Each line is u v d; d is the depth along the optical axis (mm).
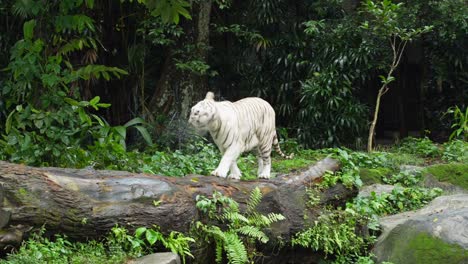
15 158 8219
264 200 7234
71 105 8906
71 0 9180
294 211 7422
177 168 9594
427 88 16828
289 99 16297
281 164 12023
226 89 16859
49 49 9508
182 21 16047
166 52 16484
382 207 9164
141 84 15898
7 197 5840
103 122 9719
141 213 6344
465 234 7156
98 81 15852
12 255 5605
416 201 9586
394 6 13883
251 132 7871
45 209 5934
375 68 15453
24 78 8828
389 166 11750
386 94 18625
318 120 15445
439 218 7453
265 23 16281
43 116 8469
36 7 9016
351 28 15547
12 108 13070
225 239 6707
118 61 16281
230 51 16906
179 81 15750
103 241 6270
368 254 7828
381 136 18500
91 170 6617
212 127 7461
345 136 15508
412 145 14102
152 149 13508
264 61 16609
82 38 10117
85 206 6129
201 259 6730
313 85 15273
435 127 16859
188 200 6672
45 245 5891
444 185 10875
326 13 16328
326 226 7543
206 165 10062
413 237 7367
